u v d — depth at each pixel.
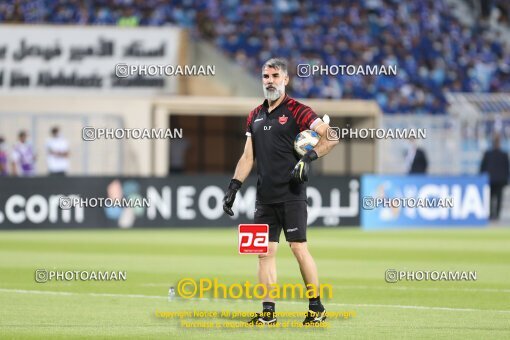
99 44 110.00
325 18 144.75
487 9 164.25
